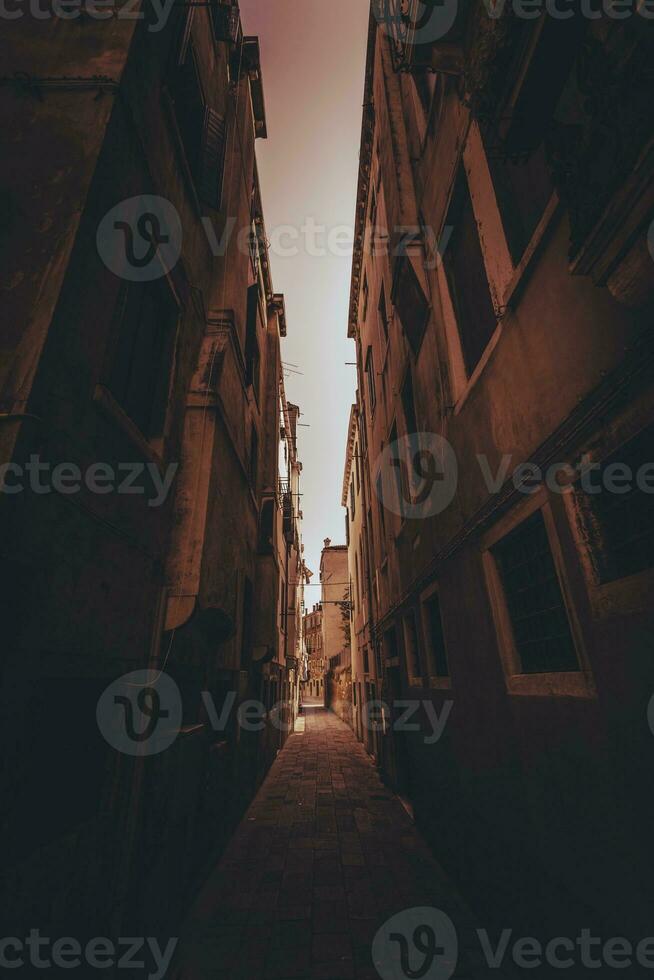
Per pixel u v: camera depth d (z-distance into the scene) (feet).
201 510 14.07
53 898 7.09
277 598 40.47
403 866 17.19
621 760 6.87
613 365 6.91
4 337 7.46
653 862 6.17
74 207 8.50
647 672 6.32
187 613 12.49
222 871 16.78
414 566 22.04
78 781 8.18
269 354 42.52
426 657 19.70
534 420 9.55
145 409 12.42
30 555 6.89
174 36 14.14
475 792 13.42
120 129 9.91
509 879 10.99
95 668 8.81
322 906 14.11
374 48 25.79
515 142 8.28
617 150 5.42
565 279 8.25
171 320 14.03
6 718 6.30
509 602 11.86
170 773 11.87
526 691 10.14
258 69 26.91
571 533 8.25
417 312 18.48
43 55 10.05
